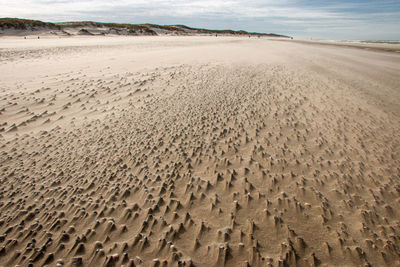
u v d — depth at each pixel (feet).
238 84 22.11
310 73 29.76
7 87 19.13
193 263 5.51
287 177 8.80
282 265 5.51
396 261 5.74
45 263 5.46
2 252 5.70
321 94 20.26
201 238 6.18
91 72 25.80
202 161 9.70
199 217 6.87
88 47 56.59
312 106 17.04
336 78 27.71
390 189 8.41
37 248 5.80
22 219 6.65
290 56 48.03
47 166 9.19
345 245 6.07
